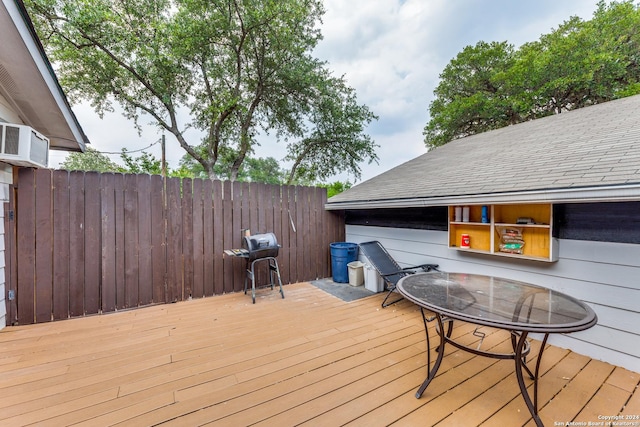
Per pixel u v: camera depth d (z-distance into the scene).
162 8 10.00
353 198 4.94
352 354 2.44
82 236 3.39
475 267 3.38
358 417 1.67
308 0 9.40
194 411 1.73
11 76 2.67
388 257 4.24
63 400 1.82
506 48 15.01
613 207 2.30
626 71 11.82
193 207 4.08
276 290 4.50
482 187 2.97
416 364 2.27
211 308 3.66
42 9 7.95
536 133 4.49
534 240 2.82
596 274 2.40
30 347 2.56
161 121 11.02
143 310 3.59
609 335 2.32
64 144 4.61
